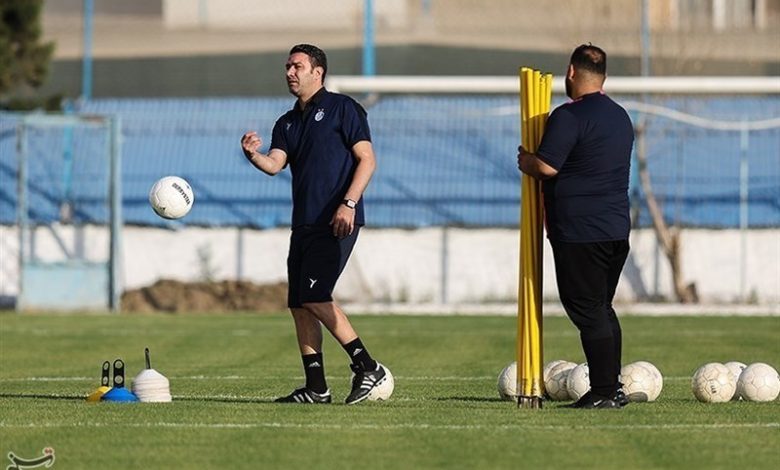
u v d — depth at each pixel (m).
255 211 124.00
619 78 110.25
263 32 148.38
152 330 89.88
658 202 120.94
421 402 42.69
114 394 41.88
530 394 40.41
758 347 76.50
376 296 119.69
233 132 131.00
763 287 118.88
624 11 134.12
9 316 105.69
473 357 70.44
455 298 119.69
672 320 99.94
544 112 39.59
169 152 129.38
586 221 39.12
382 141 128.38
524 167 39.31
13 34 116.50
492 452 31.52
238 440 33.12
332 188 40.28
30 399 43.94
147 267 122.44
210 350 74.62
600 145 39.03
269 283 119.12
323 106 40.53
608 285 40.69
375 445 32.41
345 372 61.53
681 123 124.06
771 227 119.38
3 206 123.94
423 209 122.62
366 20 136.00
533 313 40.22
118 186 113.62
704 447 32.31
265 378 57.12
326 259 40.44
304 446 32.31
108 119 113.19
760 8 138.62
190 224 122.75
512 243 119.88
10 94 134.00
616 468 29.77
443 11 142.75
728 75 135.88
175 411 38.66
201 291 116.19
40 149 127.56
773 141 124.75
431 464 30.14
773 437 33.84
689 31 133.75
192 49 148.75
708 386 43.06
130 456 31.11
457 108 132.00
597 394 40.53
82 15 148.75
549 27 140.50
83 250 122.56
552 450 31.78
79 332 87.69
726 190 121.81
